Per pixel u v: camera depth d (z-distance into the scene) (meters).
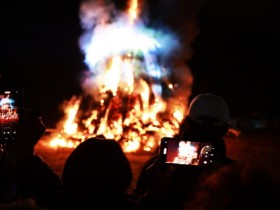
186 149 2.44
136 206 2.36
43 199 2.50
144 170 2.89
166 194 2.35
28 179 2.56
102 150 2.07
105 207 2.07
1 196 2.93
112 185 2.05
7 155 2.93
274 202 1.44
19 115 3.04
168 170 2.34
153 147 11.46
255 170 1.50
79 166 2.06
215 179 1.55
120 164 2.08
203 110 2.48
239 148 11.84
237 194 1.48
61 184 2.59
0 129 3.02
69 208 2.11
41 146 11.50
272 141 13.41
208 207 1.52
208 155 2.42
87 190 2.05
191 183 2.37
